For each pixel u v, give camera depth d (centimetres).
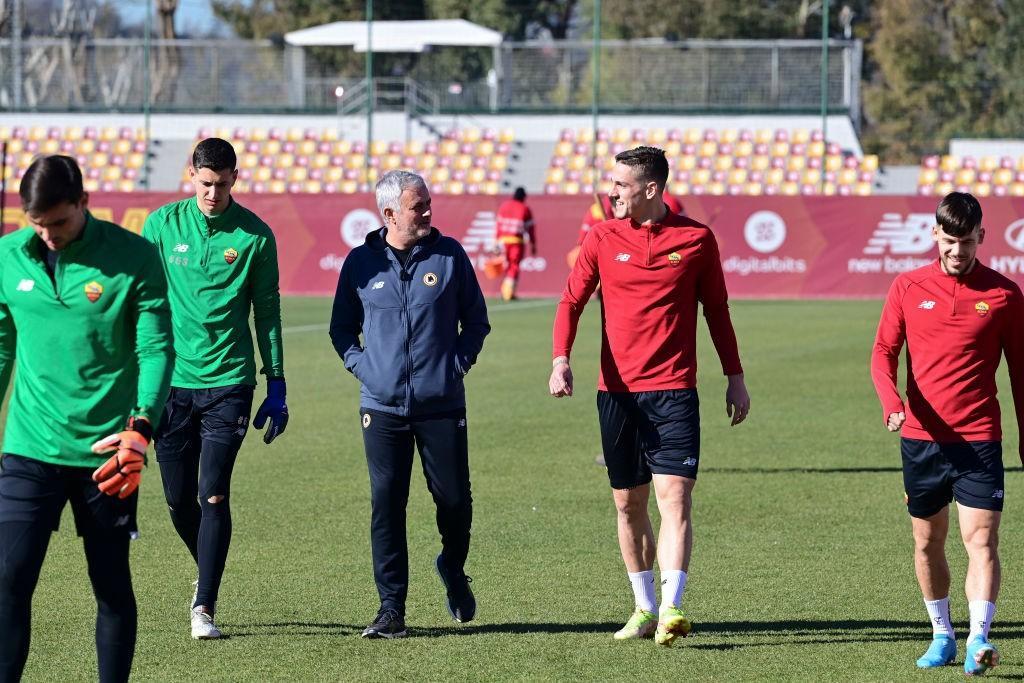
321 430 4219
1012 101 13688
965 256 1880
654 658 2009
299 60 14138
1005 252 9594
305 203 10094
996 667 1961
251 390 2203
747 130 12950
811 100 13338
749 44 13262
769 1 17775
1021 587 2427
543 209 10106
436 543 2784
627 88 13662
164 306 1644
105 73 14550
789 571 2528
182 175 13162
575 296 2150
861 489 3303
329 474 3500
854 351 6406
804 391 5078
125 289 1612
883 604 2311
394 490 2117
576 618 2231
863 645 2072
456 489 2112
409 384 2080
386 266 2109
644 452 2103
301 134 13038
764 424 4334
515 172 12794
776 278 9888
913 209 9738
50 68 14638
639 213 2081
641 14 17912
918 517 1981
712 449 3884
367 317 2111
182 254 2173
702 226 2094
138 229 10062
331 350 6556
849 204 9800
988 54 13888
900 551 2681
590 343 6812
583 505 3120
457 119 13900
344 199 10075
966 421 1912
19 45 14075
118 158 13262
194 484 2225
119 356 1638
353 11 18238
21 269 1616
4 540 1616
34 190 1530
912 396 1948
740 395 2150
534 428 4253
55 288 1603
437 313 2094
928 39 16212
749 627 2173
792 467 3594
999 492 1911
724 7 17588
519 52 14025
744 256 9912
